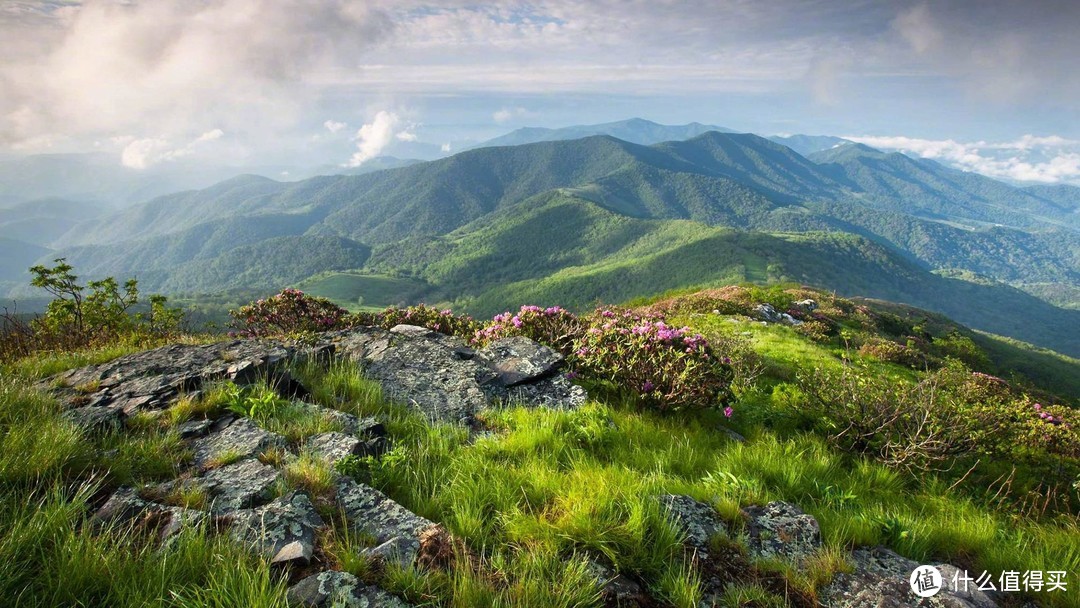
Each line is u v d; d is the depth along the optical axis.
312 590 2.87
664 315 25.39
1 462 3.68
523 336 9.87
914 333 35.97
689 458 5.98
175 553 3.06
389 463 4.64
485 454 5.26
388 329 10.72
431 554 3.34
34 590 2.81
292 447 4.88
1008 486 7.88
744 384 11.34
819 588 3.70
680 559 3.76
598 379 8.48
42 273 11.59
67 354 8.92
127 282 13.43
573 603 3.06
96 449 4.32
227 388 5.84
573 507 3.96
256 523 3.45
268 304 11.77
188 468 4.23
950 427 7.82
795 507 4.71
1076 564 4.71
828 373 10.06
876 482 6.91
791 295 36.50
